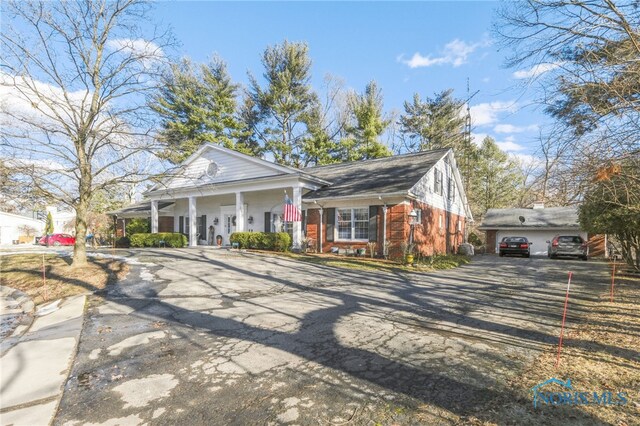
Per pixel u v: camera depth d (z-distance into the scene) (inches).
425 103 1473.9
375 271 489.1
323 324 226.4
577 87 203.2
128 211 1136.8
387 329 216.4
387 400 124.0
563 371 149.6
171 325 222.5
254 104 1349.7
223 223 911.0
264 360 163.5
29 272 434.3
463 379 141.9
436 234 784.3
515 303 299.0
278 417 112.7
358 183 705.0
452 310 271.3
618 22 183.5
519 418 110.8
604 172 188.4
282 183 687.1
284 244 663.8
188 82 1157.7
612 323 230.7
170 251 663.8
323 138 1291.8
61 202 430.3
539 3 203.6
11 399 127.3
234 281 377.1
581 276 478.0
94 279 369.4
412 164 751.7
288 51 1253.7
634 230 466.0
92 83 422.0
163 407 120.3
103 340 193.8
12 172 368.2
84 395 129.7
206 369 153.2
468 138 1448.1
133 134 420.2
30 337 200.5
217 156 804.6
